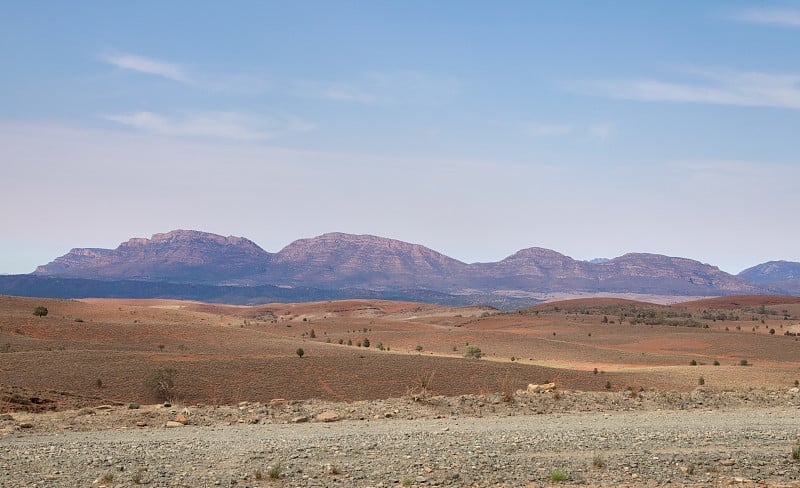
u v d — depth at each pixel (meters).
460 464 14.38
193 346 136.50
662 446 16.30
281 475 13.72
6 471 14.28
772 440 17.08
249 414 22.80
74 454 15.89
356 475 13.69
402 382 79.62
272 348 136.75
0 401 26.95
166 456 15.55
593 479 13.43
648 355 161.62
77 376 75.00
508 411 23.25
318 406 24.20
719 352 178.25
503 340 190.25
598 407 24.09
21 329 141.12
